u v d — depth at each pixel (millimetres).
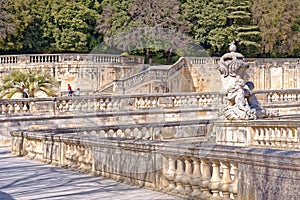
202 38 66188
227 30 66625
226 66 22406
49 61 55531
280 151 8562
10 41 65438
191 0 66250
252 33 67688
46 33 69125
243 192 9086
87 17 71000
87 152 14148
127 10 58188
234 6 68125
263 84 64500
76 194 10820
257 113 22672
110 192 10969
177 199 10125
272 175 8500
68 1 70375
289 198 8125
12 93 38156
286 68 65000
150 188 11250
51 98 28219
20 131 18641
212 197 9797
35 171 14367
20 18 65750
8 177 13312
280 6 68938
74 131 19094
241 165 9180
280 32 70000
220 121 20531
